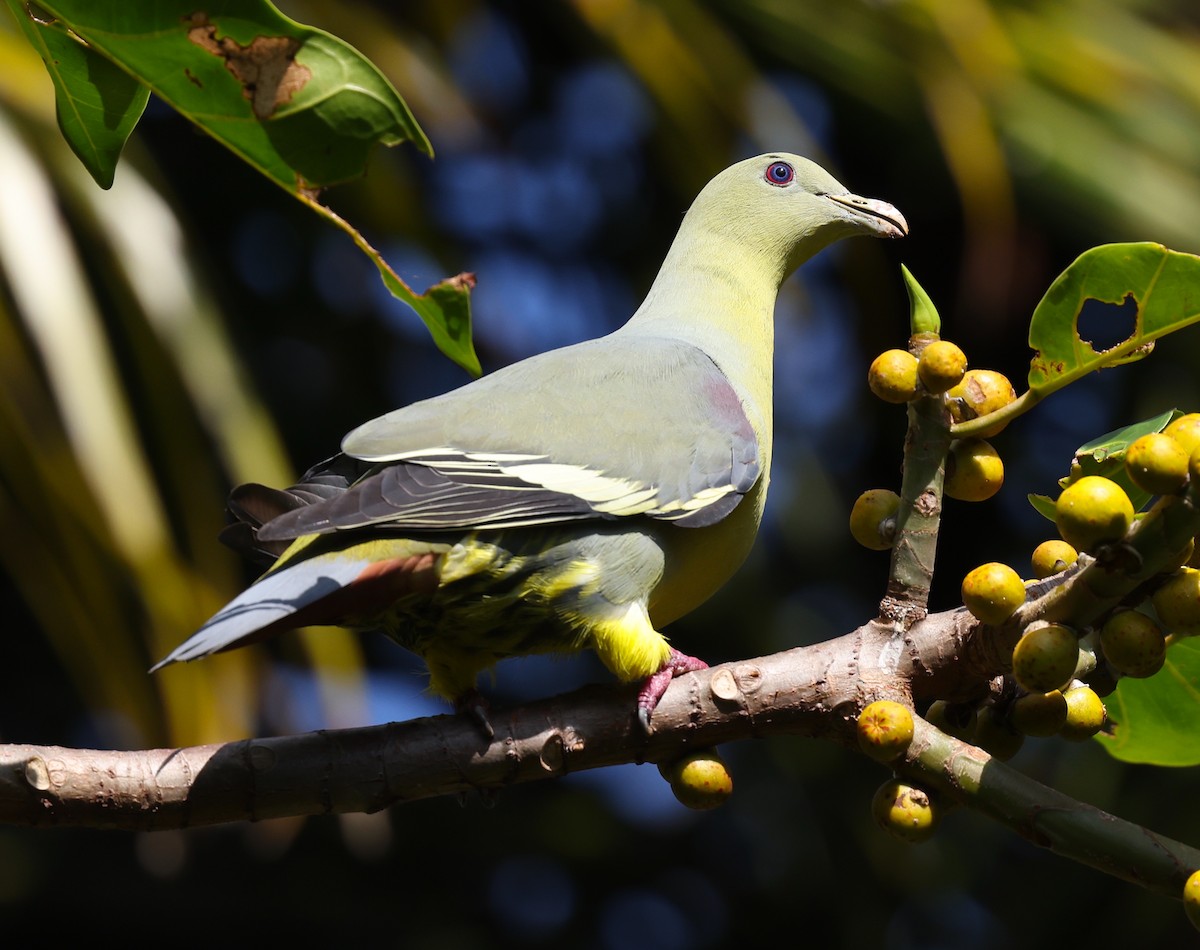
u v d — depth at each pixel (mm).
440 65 12164
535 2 13672
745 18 11922
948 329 14320
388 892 15422
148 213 9281
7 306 9070
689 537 6129
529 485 5766
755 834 14406
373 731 4902
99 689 9594
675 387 6484
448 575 5539
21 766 4496
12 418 8398
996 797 4344
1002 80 11484
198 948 15047
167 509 12258
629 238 14594
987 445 4789
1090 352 4461
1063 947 12844
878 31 11703
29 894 14734
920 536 4754
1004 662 4484
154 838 14031
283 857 15328
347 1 11125
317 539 5367
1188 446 4062
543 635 5840
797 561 14305
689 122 11531
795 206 7539
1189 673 5141
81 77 4047
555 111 14484
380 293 14469
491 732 4934
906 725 4402
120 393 8695
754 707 4852
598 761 4992
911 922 13516
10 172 8281
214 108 3914
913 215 13875
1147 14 12281
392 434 5938
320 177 4031
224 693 8766
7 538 9594
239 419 9211
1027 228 12773
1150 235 11312
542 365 6500
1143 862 4160
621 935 15492
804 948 14266
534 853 15336
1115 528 4055
